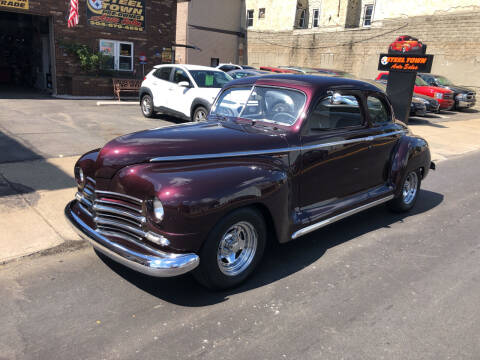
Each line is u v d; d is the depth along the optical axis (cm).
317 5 2764
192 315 313
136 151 318
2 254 388
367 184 484
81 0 1638
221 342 284
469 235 502
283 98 407
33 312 307
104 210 325
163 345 278
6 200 509
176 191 292
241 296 344
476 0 2083
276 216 354
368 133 461
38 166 649
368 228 511
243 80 456
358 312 327
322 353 277
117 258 309
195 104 1009
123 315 309
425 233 502
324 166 412
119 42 1780
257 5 3025
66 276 361
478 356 281
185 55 2845
